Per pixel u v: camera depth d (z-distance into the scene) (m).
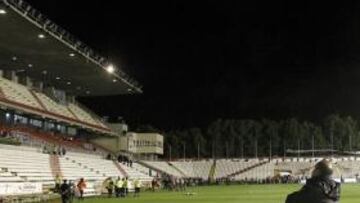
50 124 82.56
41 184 46.91
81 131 95.56
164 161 120.56
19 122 72.56
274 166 125.00
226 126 154.38
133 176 84.06
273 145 151.38
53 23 57.78
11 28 55.66
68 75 81.44
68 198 38.91
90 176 69.12
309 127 151.38
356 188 71.06
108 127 101.50
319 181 8.32
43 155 62.34
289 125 151.88
